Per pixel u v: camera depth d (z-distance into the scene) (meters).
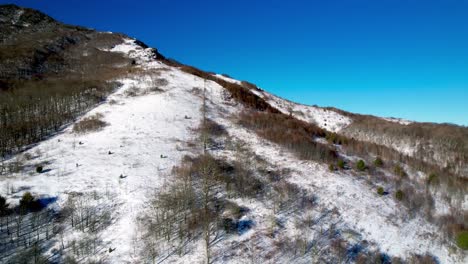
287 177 32.06
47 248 18.83
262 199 26.92
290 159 37.12
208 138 39.41
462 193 37.00
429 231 28.02
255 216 24.23
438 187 36.75
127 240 19.83
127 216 22.09
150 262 18.23
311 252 21.36
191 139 38.53
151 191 25.27
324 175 33.78
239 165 32.56
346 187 31.61
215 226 22.09
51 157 30.94
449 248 26.12
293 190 29.25
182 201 23.84
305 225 24.20
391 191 33.31
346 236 24.11
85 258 18.27
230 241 20.92
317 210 26.72
